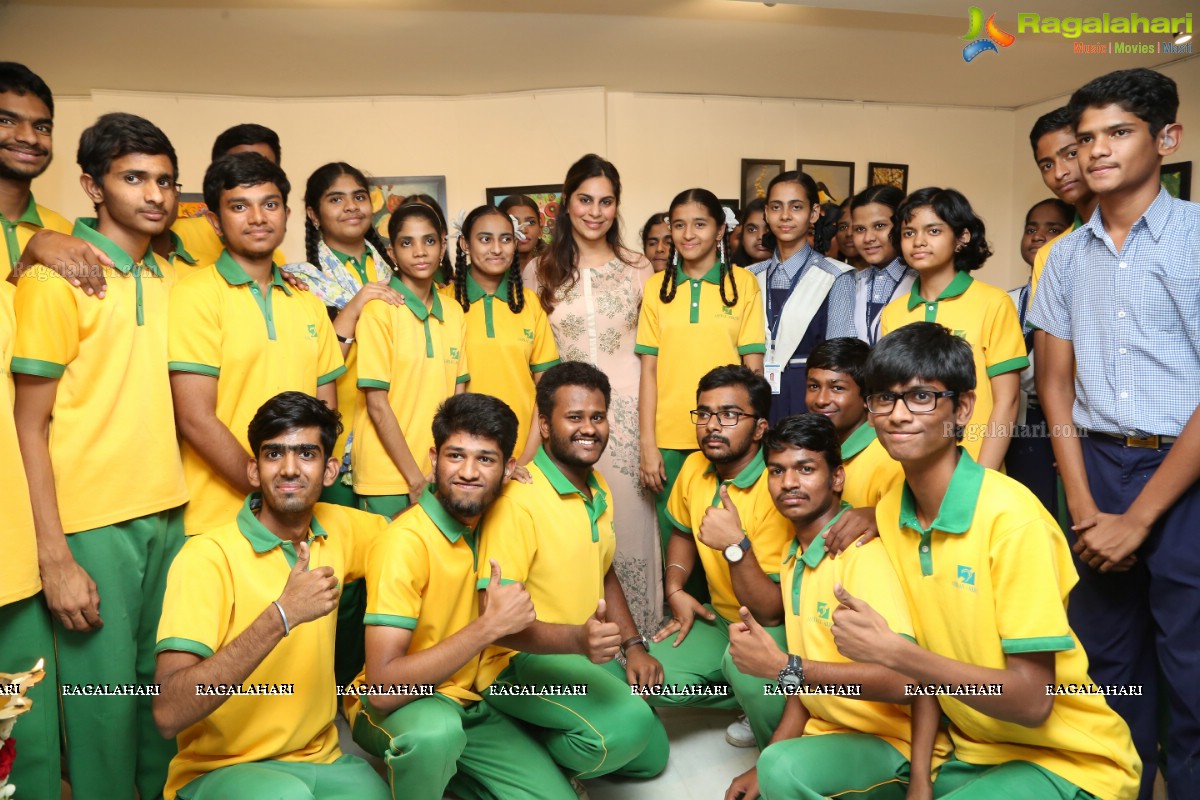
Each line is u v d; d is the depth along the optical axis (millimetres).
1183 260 1859
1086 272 2035
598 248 3102
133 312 2006
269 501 1874
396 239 2633
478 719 2180
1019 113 6215
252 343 2193
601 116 5480
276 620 1637
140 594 2025
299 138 5348
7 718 1542
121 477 1968
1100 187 1901
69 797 2225
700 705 2477
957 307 2635
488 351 2936
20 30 4051
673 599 2672
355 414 2662
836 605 1961
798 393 3264
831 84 5484
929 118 6125
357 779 1905
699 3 3963
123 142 1931
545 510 2230
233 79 4926
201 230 2797
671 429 3000
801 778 1795
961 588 1682
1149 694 2125
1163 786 2305
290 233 5387
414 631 2080
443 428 1999
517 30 4293
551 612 2270
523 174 5504
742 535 2246
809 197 3320
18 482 1813
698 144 5707
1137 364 1938
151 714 2141
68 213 5098
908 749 1908
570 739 2127
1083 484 2090
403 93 5371
